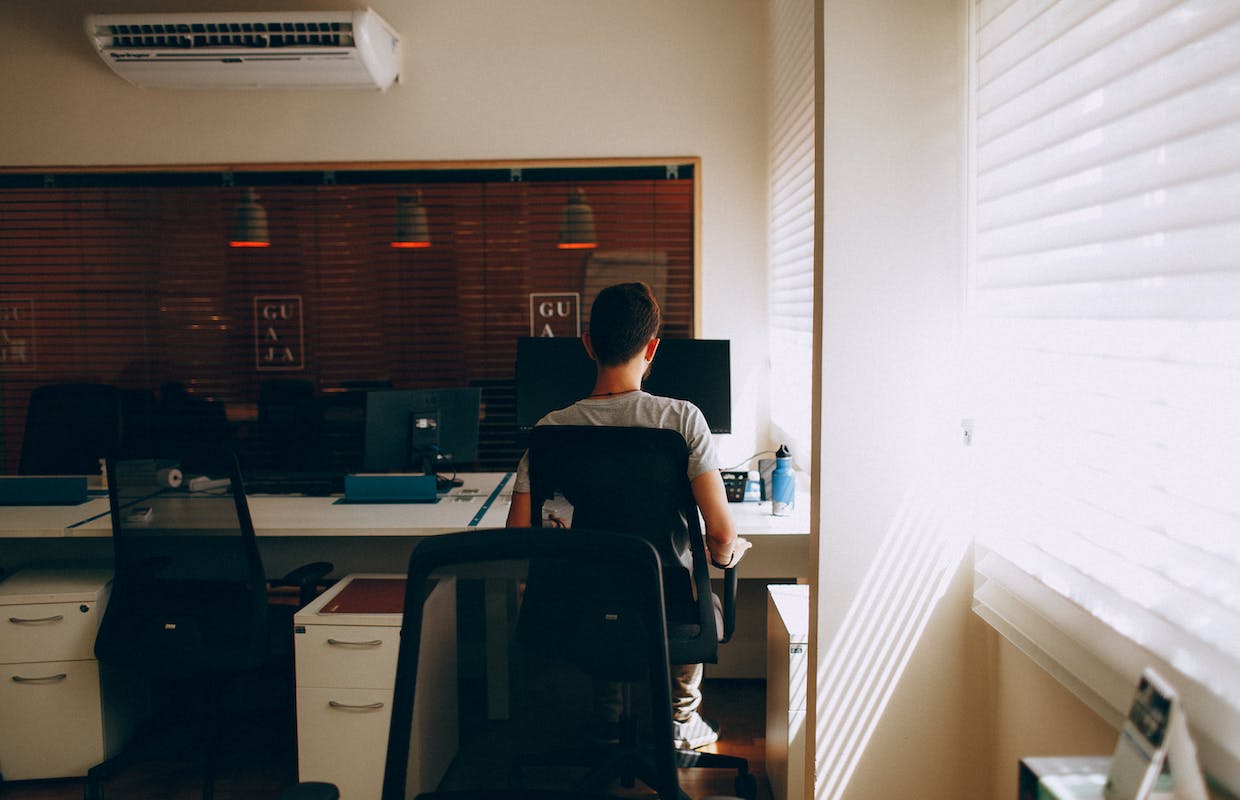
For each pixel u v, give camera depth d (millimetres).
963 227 1798
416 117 3938
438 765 2631
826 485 1834
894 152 1794
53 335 4180
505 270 4094
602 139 3918
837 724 1869
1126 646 1246
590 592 1987
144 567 2473
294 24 3621
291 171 4012
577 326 4102
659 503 2078
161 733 2830
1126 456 1238
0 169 3980
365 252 4125
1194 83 1069
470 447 3486
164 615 2445
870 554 1838
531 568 2025
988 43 1693
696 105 3889
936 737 1872
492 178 4016
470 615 3510
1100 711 1264
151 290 4152
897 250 1804
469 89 3918
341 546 2998
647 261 4020
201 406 4184
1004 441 1678
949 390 1821
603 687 2793
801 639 2275
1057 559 1449
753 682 3424
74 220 4105
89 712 2664
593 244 3963
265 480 3596
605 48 3883
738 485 3029
